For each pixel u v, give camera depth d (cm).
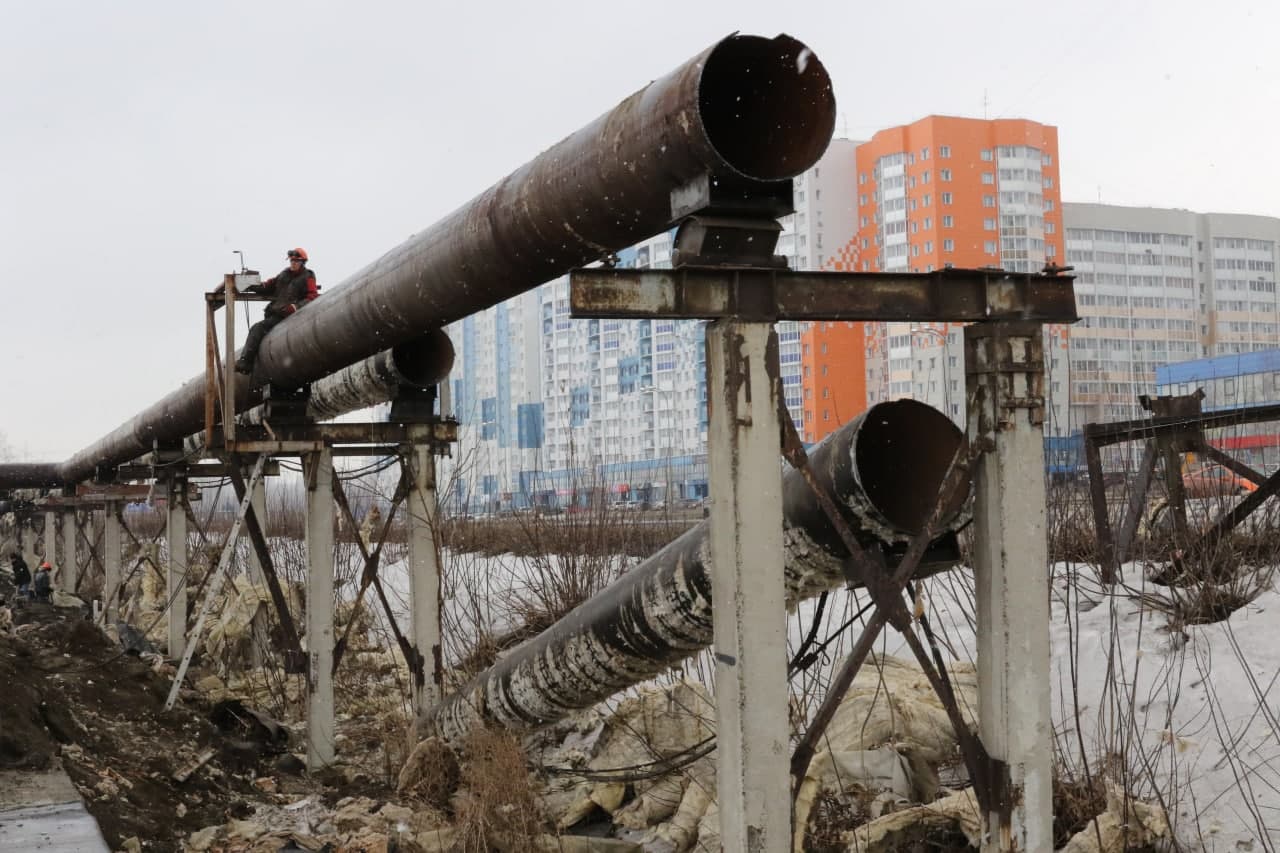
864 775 693
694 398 6769
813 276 485
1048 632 517
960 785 699
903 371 5381
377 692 1179
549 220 561
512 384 8269
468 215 638
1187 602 864
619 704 862
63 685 886
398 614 1567
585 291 447
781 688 467
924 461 575
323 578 934
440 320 727
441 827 734
